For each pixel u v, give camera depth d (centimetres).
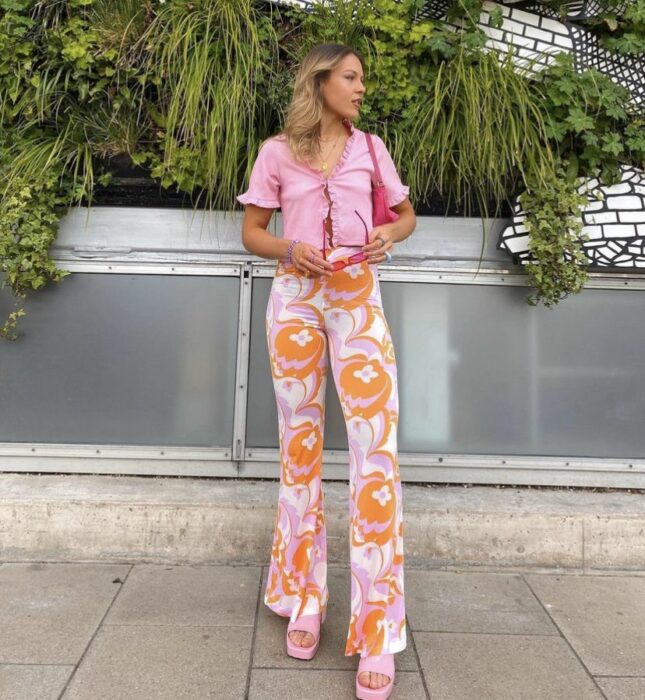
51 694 177
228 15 257
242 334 281
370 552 181
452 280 281
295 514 199
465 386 284
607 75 275
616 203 271
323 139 185
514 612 225
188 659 193
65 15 271
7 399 283
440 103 255
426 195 272
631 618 222
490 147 253
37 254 264
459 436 285
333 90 179
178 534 255
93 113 272
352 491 185
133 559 255
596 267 275
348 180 182
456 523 256
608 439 285
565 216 260
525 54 276
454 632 212
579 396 285
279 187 189
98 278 282
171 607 222
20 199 260
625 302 282
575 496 277
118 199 280
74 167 275
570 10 272
